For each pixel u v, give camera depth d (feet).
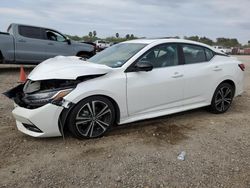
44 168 12.30
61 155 13.44
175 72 17.53
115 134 16.01
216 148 14.61
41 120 13.89
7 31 39.04
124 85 15.52
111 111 15.40
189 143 15.11
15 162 12.77
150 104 16.71
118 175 11.85
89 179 11.55
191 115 19.94
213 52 20.18
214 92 19.74
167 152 13.98
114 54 17.67
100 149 14.11
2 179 11.46
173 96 17.60
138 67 15.71
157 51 17.22
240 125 18.21
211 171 12.35
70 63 15.85
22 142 14.74
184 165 12.78
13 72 38.96
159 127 17.30
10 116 18.71
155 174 12.00
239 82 21.15
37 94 14.16
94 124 15.08
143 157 13.39
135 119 16.35
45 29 39.09
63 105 13.91
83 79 14.60
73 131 14.57
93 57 18.71
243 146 14.98
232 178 11.89
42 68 15.40
